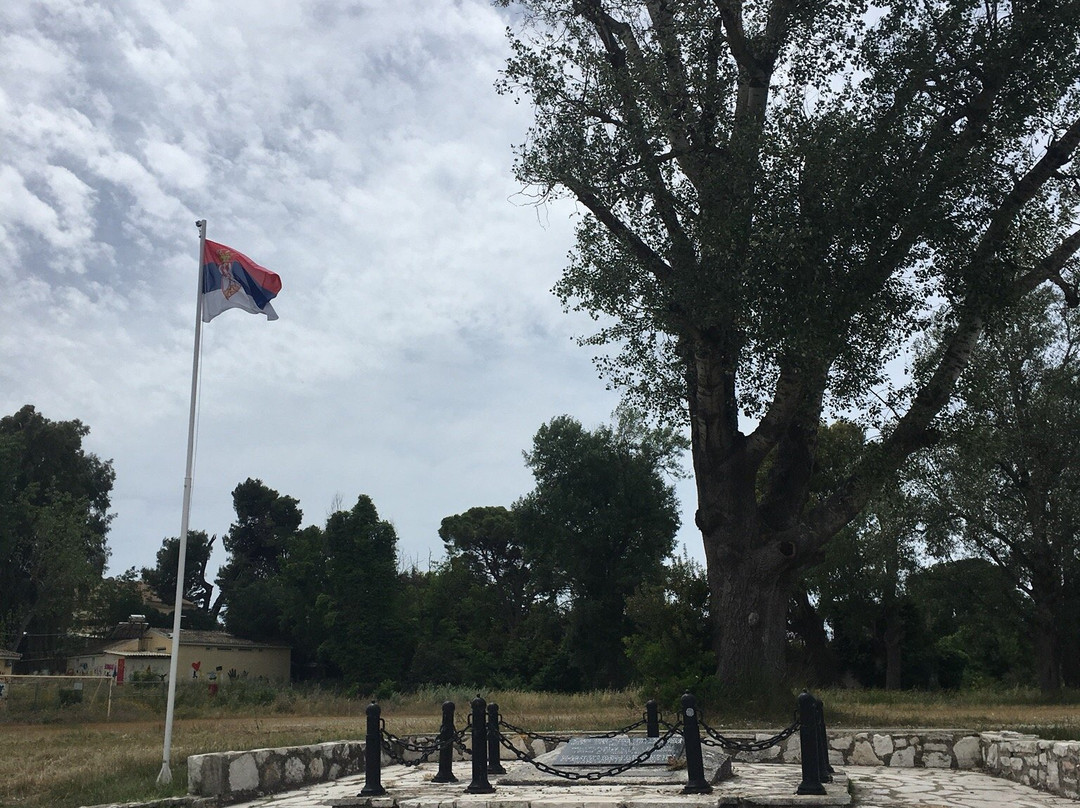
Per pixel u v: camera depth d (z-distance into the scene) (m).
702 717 18.05
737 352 19.48
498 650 70.50
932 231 17.14
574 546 60.28
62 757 15.45
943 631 52.78
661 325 19.38
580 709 23.84
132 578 81.56
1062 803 10.20
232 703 35.12
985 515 39.88
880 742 14.80
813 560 19.94
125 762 13.52
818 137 17.22
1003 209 18.50
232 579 86.25
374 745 11.19
